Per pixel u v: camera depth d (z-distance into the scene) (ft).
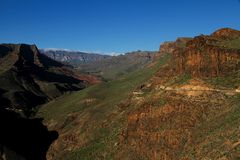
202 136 210.59
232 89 243.19
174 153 216.33
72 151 299.17
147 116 256.73
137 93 316.60
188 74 276.82
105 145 271.08
